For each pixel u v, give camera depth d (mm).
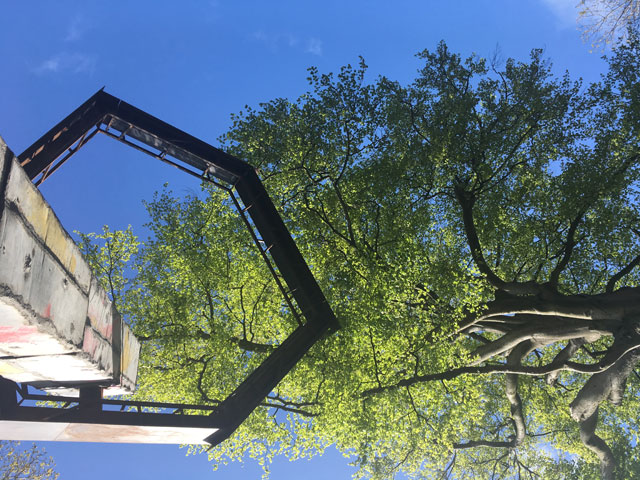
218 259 23453
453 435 28359
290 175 22422
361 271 21172
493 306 22328
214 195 24422
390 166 22266
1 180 3480
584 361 30281
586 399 25172
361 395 20891
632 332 21078
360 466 28328
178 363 23781
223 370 23641
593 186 21859
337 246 22438
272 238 15305
